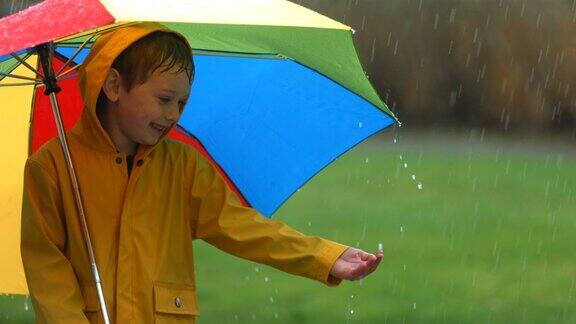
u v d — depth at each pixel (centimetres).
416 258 2327
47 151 778
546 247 2461
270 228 784
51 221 774
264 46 793
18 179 894
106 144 770
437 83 5047
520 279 2141
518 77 4919
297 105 860
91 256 757
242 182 886
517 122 4953
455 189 3338
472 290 2048
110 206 774
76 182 763
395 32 5069
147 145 776
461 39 5009
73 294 762
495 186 3400
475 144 4534
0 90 886
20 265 885
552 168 3816
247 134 877
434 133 4916
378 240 2528
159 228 782
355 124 857
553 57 4894
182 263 792
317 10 5066
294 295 2016
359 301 1964
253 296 2009
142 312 763
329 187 3394
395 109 5084
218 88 869
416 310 1898
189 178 796
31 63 873
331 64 795
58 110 782
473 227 2703
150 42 752
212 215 798
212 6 719
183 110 802
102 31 762
